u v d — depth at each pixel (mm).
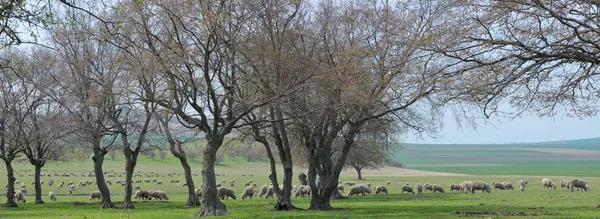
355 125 33531
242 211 35625
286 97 29891
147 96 31594
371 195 66125
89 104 35375
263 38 30172
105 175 128500
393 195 64875
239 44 29938
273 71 30188
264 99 29641
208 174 30828
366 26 31594
